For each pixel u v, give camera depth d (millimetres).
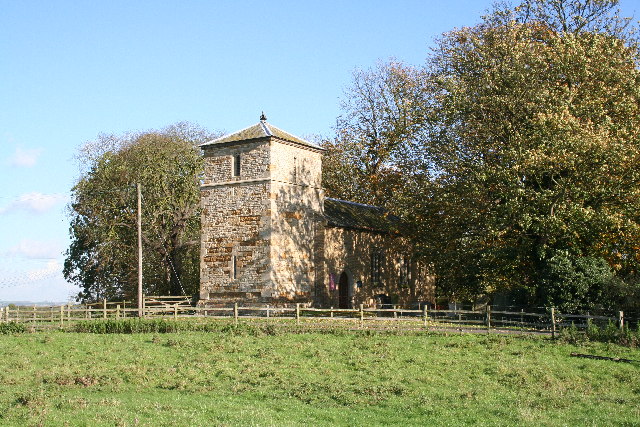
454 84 43719
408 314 49781
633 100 39188
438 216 47062
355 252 54062
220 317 42875
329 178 71375
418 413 20812
